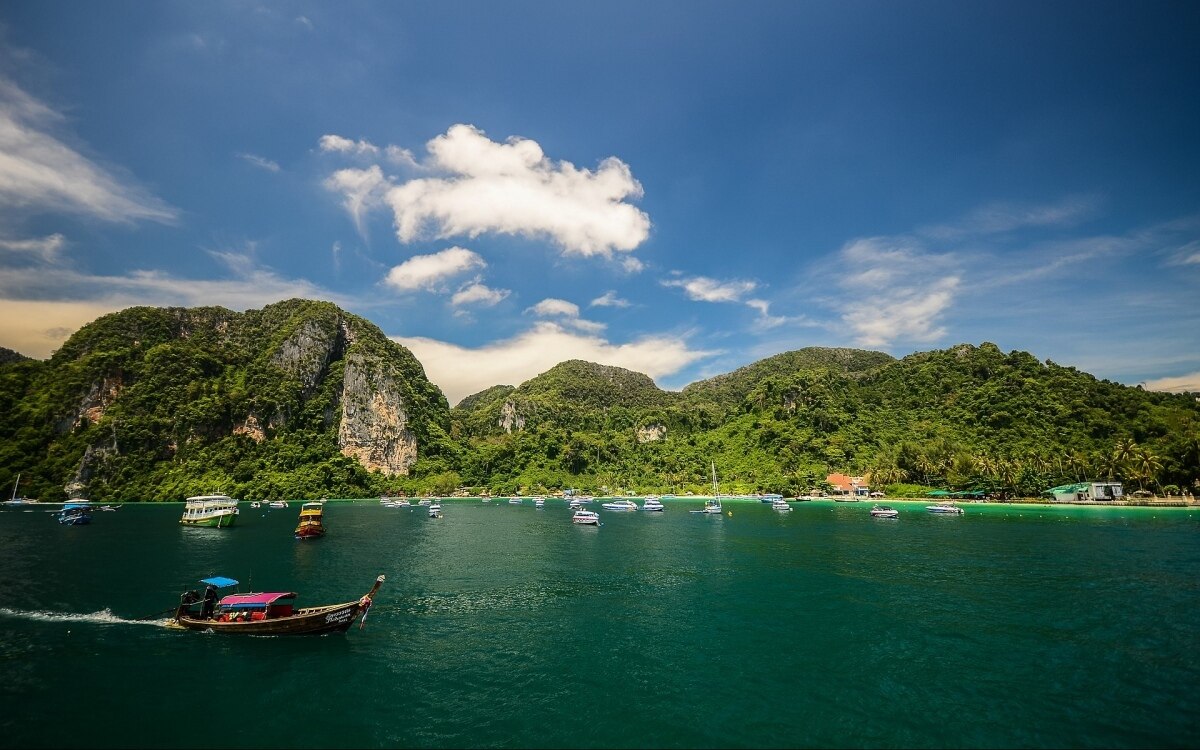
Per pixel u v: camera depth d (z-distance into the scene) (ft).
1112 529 287.48
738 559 221.25
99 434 620.90
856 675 96.73
